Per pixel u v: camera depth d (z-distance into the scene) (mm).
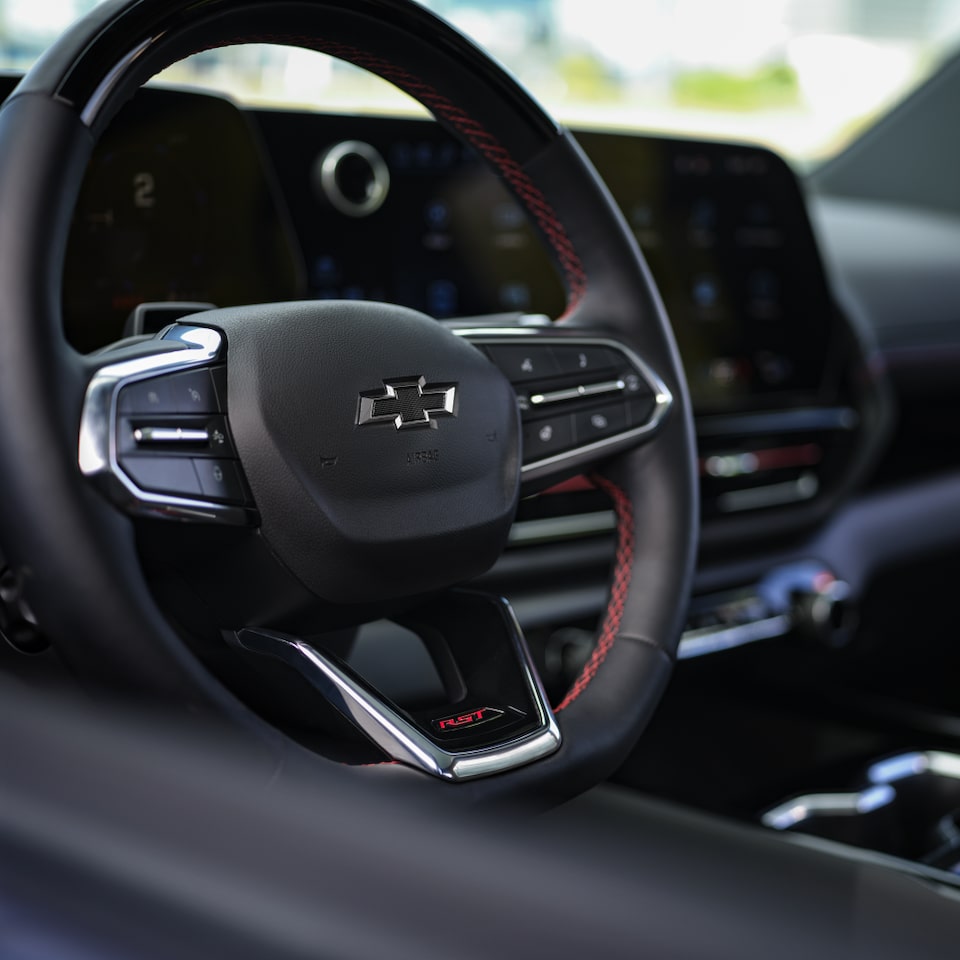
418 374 689
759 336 1671
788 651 1646
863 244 2062
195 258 1134
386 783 652
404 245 1426
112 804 409
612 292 841
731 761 1498
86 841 397
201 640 726
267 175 1164
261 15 687
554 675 1381
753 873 621
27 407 562
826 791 1247
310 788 423
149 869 379
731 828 710
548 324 807
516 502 740
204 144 1124
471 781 660
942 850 1038
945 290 1972
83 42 613
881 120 2344
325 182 1366
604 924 357
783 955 371
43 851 400
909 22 2301
